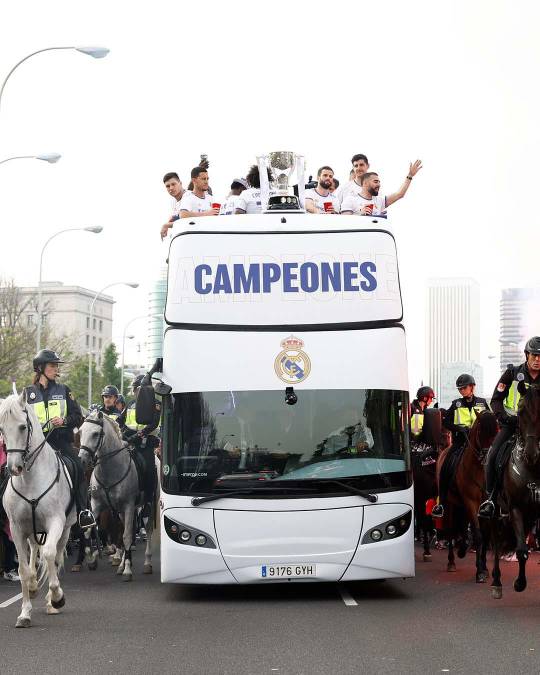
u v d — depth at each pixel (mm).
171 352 20953
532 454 18406
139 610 19984
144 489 26688
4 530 24969
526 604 20141
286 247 21266
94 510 25719
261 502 20250
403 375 21047
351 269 21172
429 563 28219
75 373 134750
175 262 21328
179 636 16891
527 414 18547
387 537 20375
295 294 21062
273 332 20859
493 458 20266
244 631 17266
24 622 18000
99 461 25219
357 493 20328
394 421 20750
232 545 20219
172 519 20453
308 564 20234
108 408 31391
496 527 20578
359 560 20250
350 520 20281
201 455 20516
